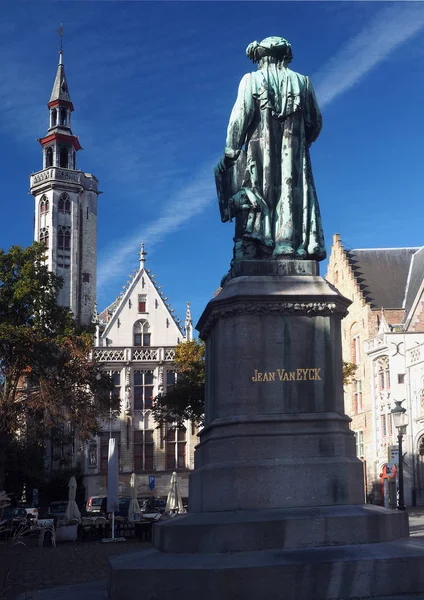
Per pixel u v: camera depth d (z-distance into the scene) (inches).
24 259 1481.3
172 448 2463.1
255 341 411.2
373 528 365.7
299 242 457.4
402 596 327.0
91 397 1494.8
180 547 367.2
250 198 449.1
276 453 393.7
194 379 1508.4
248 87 469.7
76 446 2429.9
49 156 3336.6
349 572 328.5
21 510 1406.3
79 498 2356.1
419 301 2009.1
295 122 466.0
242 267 432.8
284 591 324.2
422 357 1781.5
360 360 2158.0
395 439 1845.5
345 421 408.5
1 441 1424.7
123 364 2493.8
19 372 1401.3
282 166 460.8
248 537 355.3
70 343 1423.5
